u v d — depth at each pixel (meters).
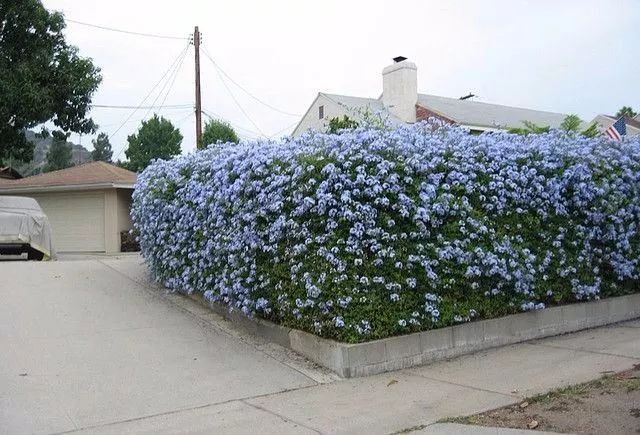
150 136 46.22
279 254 7.36
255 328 8.09
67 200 24.44
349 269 6.78
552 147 8.61
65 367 6.57
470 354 7.50
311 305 6.94
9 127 21.00
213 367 6.82
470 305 7.55
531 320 8.22
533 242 8.23
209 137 30.39
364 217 6.77
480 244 7.48
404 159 7.20
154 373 6.54
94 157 75.56
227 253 8.11
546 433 4.83
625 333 8.52
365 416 5.41
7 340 7.34
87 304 9.23
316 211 6.85
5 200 17.28
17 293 9.62
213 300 8.69
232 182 8.09
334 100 28.17
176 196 9.66
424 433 5.00
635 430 4.75
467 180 7.52
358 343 6.71
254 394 6.04
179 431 5.05
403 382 6.40
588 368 6.65
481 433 4.91
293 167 7.09
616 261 9.23
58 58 22.11
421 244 7.09
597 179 8.80
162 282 10.55
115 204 23.89
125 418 5.32
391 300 6.92
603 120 32.56
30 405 5.52
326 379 6.52
